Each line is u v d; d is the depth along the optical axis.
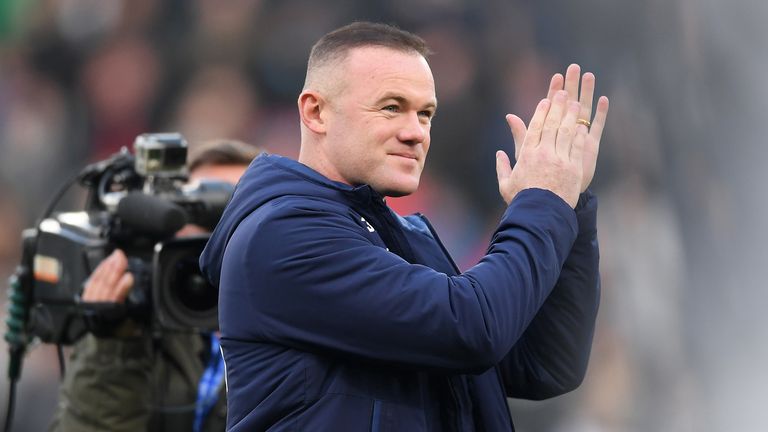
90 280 10.80
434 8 28.67
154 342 10.95
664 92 27.30
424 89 7.66
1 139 29.52
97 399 11.09
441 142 27.84
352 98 7.64
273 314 7.41
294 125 29.22
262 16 29.47
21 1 30.02
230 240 7.69
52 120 29.69
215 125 29.23
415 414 7.44
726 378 24.50
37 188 29.42
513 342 7.34
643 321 24.83
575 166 7.79
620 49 27.70
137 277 10.84
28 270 11.56
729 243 26.08
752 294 25.56
